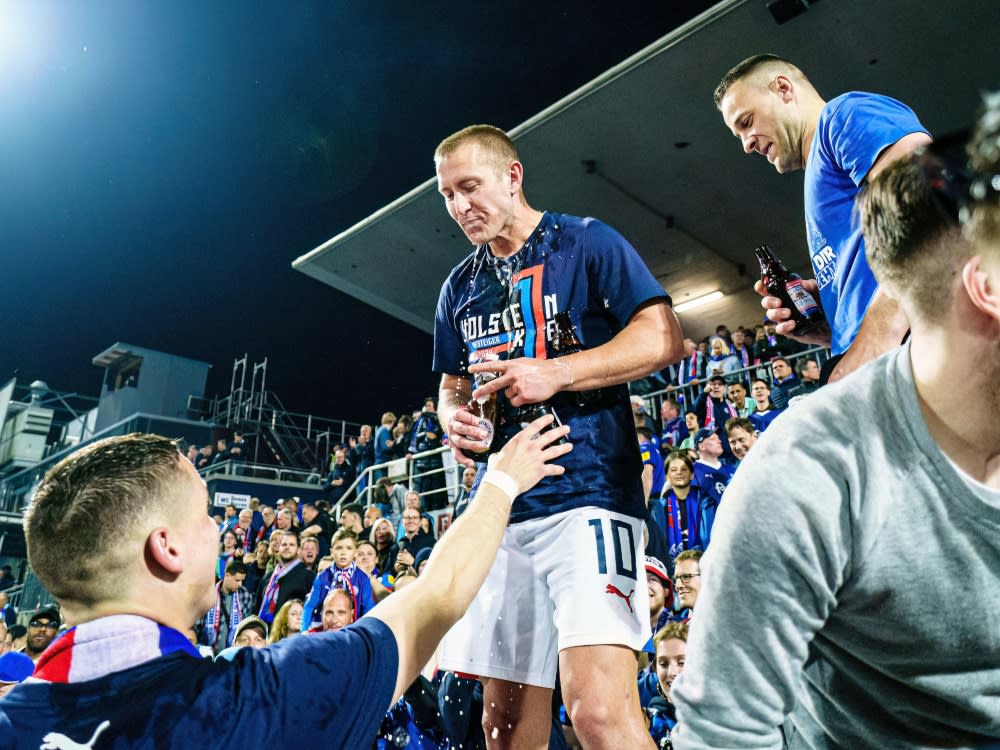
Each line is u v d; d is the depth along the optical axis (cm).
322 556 850
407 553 718
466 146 228
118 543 123
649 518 225
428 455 1015
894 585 94
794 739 118
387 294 1502
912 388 95
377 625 135
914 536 92
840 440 96
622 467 216
